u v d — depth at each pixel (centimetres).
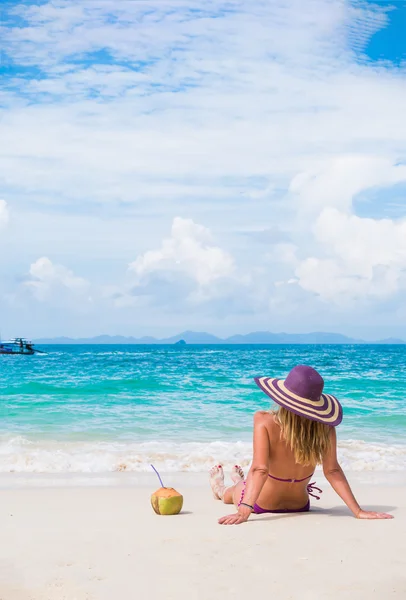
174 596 343
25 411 1645
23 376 2694
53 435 1285
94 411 1650
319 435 521
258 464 522
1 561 406
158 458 989
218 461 974
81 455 1012
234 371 3353
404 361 4584
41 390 2116
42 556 417
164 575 377
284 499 548
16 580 369
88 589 354
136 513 566
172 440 1224
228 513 564
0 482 795
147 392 2067
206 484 784
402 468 926
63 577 374
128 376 2700
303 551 425
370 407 1738
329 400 535
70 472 885
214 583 362
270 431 527
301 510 557
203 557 412
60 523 520
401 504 609
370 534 470
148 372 3045
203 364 4031
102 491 702
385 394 2055
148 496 664
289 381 525
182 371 3225
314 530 482
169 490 562
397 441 1223
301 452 520
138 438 1249
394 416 1565
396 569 386
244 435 1288
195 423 1451
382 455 1028
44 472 884
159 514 556
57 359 4959
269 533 473
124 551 427
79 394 2022
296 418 519
